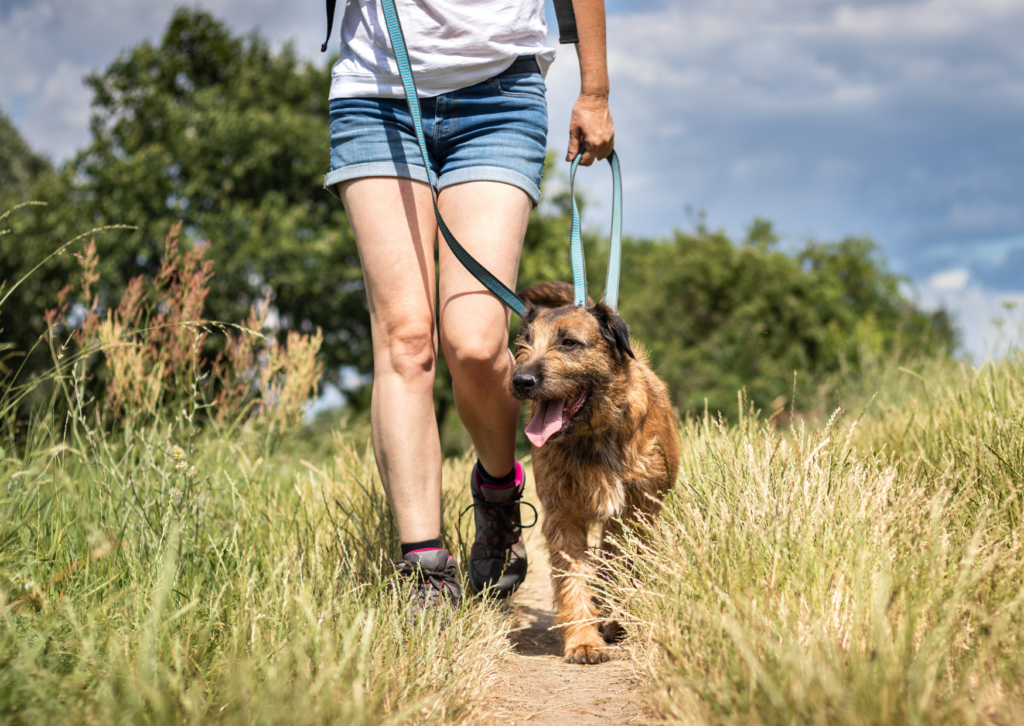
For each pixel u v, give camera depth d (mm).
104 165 25844
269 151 24938
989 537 2463
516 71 2936
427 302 2869
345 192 2930
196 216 24344
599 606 3244
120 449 3768
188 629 2094
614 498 3250
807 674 1644
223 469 3883
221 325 3975
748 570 2320
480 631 2689
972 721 1478
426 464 2838
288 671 1855
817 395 8148
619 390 3314
